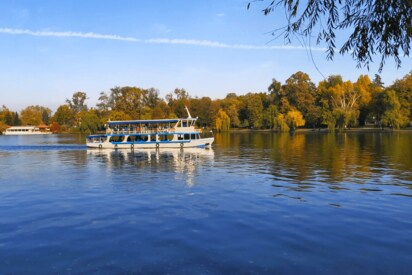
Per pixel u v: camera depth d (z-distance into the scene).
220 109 132.25
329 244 11.63
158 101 144.88
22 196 19.69
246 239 12.17
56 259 10.74
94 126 121.69
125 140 56.97
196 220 14.51
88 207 16.97
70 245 11.88
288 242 11.84
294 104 120.75
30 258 10.86
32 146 62.59
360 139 69.69
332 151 45.62
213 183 23.20
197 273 9.70
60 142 81.12
